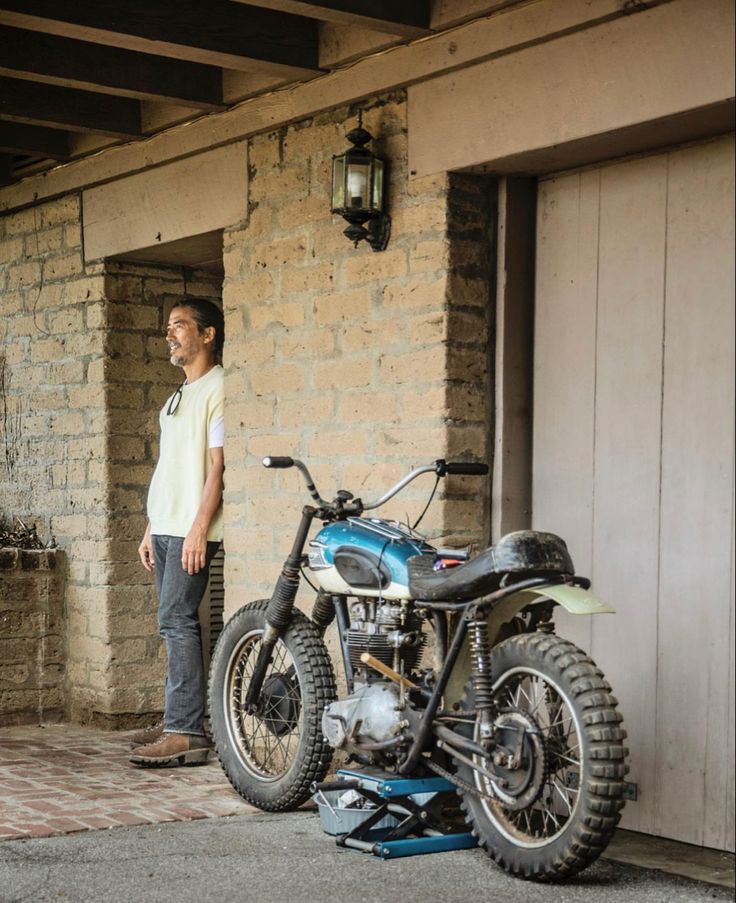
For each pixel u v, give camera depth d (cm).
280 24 490
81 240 651
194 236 583
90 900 351
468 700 390
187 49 470
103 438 638
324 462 511
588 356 451
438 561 401
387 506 481
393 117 482
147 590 645
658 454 427
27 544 670
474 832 388
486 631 379
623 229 440
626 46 400
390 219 482
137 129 588
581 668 362
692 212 419
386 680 415
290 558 452
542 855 365
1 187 691
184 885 364
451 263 461
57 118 562
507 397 466
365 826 403
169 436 564
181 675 539
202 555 541
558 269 462
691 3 382
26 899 351
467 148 452
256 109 536
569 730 393
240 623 474
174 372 660
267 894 357
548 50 424
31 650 649
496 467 467
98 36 458
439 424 460
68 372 661
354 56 485
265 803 452
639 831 429
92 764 540
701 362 416
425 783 400
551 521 462
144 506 648
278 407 532
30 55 495
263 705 462
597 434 447
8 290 702
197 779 510
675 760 419
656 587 426
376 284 488
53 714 654
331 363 508
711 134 411
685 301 421
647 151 432
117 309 642
